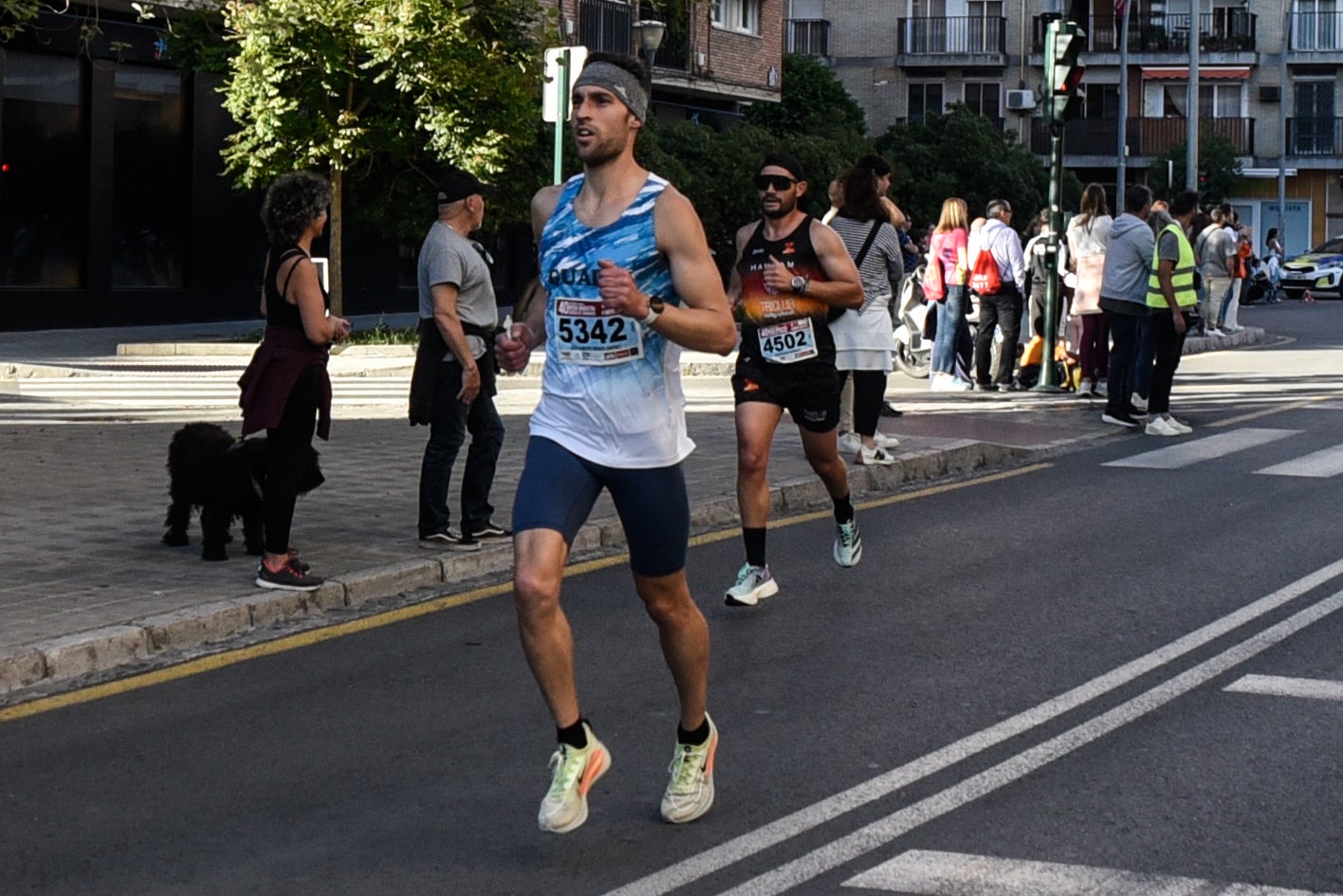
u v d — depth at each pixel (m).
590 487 6.34
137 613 9.50
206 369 25.89
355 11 27.88
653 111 47.53
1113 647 9.31
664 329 6.02
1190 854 6.12
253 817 6.64
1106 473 15.97
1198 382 25.25
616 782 7.04
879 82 73.75
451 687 8.56
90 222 33.16
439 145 28.28
